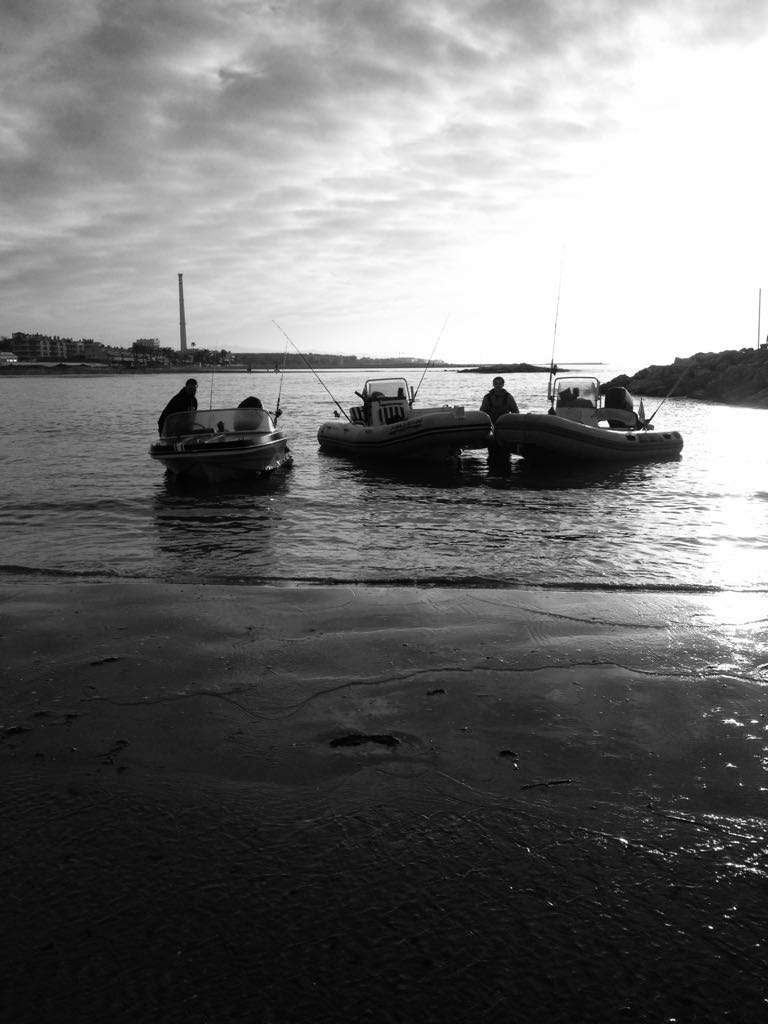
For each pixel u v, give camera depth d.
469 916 1.85
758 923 1.83
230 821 2.27
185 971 1.67
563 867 2.04
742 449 17.33
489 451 16.19
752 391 39.22
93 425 27.03
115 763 2.64
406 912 1.86
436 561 6.64
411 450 15.15
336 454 17.36
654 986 1.63
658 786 2.47
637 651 3.75
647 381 47.31
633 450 14.88
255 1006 1.58
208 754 2.71
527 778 2.53
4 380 158.88
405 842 2.16
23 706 3.12
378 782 2.51
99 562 6.68
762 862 2.07
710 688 3.27
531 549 7.17
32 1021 1.53
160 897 1.92
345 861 2.07
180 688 3.31
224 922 1.83
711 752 2.71
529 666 3.54
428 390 62.19
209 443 12.05
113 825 2.25
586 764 2.62
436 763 2.63
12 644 3.90
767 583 5.68
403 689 3.28
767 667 3.53
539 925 1.82
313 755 2.70
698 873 2.02
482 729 2.90
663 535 7.86
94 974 1.66
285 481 12.91
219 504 10.34
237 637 4.00
